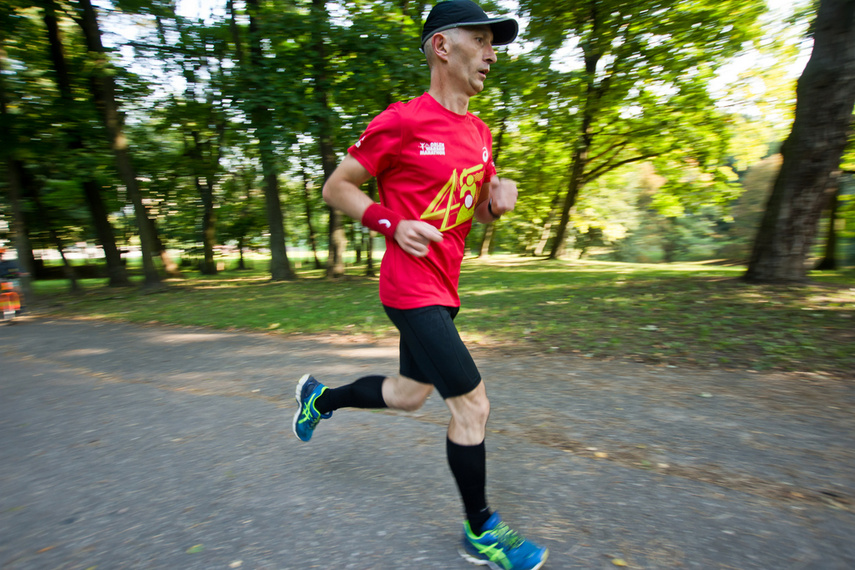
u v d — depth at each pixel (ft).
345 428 10.91
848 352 15.28
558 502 7.66
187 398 13.66
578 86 55.88
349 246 93.20
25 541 7.06
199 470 9.14
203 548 6.71
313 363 17.13
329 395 7.92
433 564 6.26
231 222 81.71
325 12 40.11
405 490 8.16
